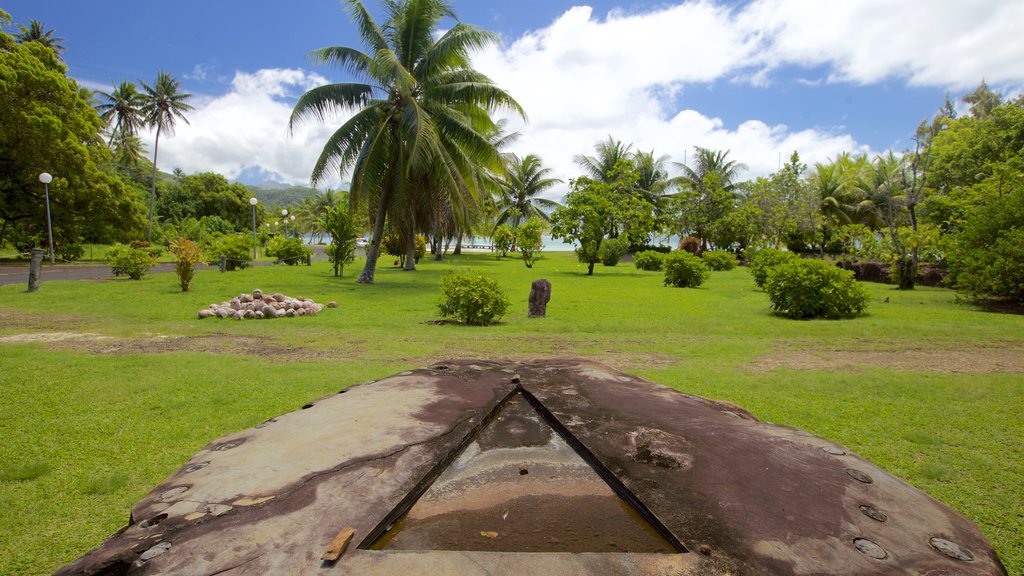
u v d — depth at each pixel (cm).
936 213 2088
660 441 148
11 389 490
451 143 1792
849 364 636
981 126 2308
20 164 2405
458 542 106
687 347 750
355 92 1642
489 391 196
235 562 91
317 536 99
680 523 106
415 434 150
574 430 156
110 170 4225
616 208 2767
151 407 437
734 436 152
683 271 1864
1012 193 1302
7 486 292
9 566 221
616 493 126
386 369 588
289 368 591
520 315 1127
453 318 1047
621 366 619
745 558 94
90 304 1162
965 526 111
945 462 319
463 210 1883
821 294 1051
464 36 1625
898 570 93
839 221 3559
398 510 113
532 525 112
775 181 3198
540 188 4569
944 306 1234
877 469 135
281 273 2091
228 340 793
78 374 552
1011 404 444
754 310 1209
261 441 147
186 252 1429
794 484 122
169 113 3928
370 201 1784
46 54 2536
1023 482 292
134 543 98
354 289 1598
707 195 3756
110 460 328
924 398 464
